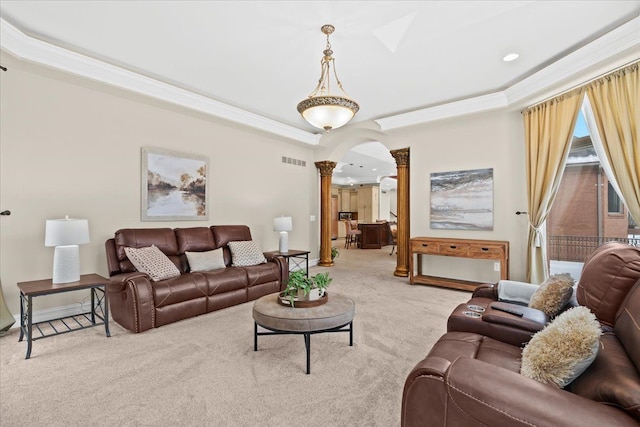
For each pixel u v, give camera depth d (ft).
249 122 16.99
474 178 15.83
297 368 7.67
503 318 6.17
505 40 10.05
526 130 13.87
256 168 18.79
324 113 10.12
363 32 9.60
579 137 12.22
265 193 19.36
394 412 5.97
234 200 17.44
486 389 3.38
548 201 12.84
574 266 12.41
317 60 11.39
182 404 6.23
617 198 10.99
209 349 8.74
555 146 12.37
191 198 15.30
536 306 6.91
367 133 19.79
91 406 6.15
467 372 3.63
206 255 13.32
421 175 17.67
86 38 9.91
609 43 9.14
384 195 50.72
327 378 7.20
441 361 4.13
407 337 9.54
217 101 15.16
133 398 6.42
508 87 13.76
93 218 12.09
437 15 8.75
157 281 10.82
